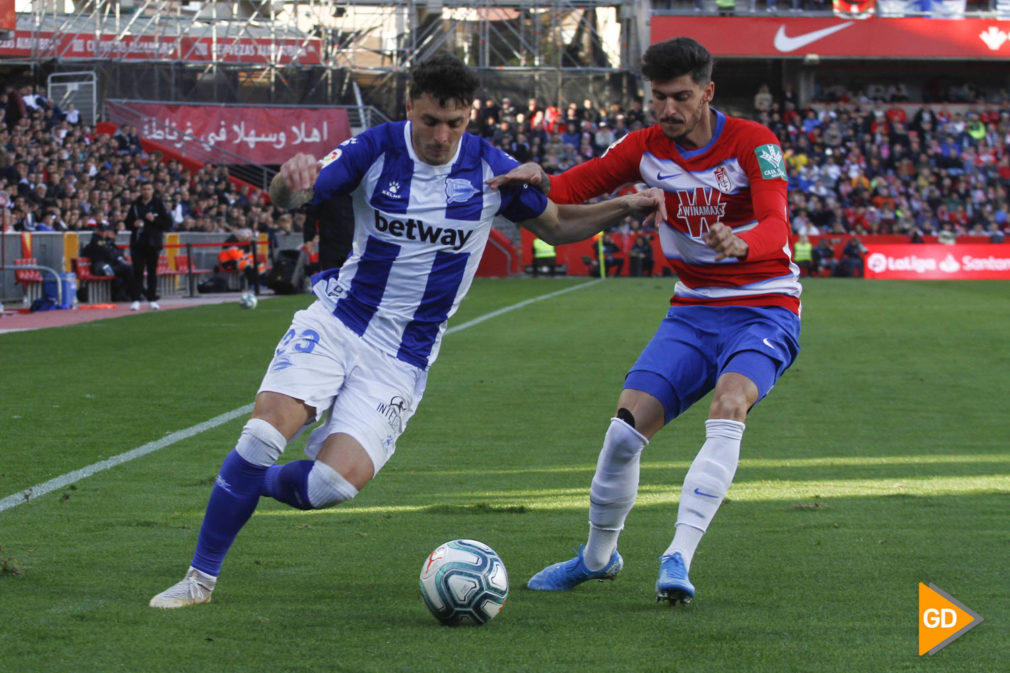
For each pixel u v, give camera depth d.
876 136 111.81
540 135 99.75
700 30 112.00
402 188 12.11
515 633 10.84
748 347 12.58
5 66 98.81
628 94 110.00
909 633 10.79
